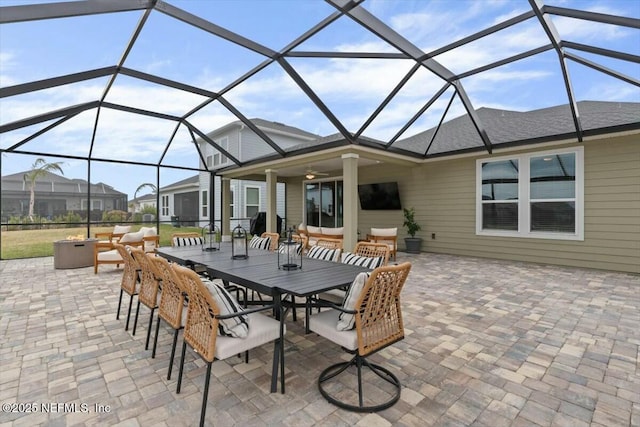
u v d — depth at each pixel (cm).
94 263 604
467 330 309
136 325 318
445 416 182
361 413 185
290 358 255
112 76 475
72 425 175
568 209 614
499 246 710
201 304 187
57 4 285
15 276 557
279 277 249
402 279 207
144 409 189
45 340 288
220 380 221
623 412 185
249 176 1097
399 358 253
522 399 199
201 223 1155
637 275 540
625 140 551
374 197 937
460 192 770
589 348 269
